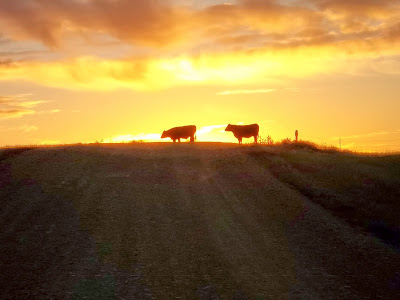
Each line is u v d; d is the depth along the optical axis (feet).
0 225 52.37
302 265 40.86
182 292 35.37
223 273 39.04
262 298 34.19
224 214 56.29
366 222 52.49
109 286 36.65
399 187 66.33
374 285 36.52
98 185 68.64
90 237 48.14
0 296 35.35
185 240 47.32
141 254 43.52
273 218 54.80
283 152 94.94
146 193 65.10
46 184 68.59
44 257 43.09
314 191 65.36
